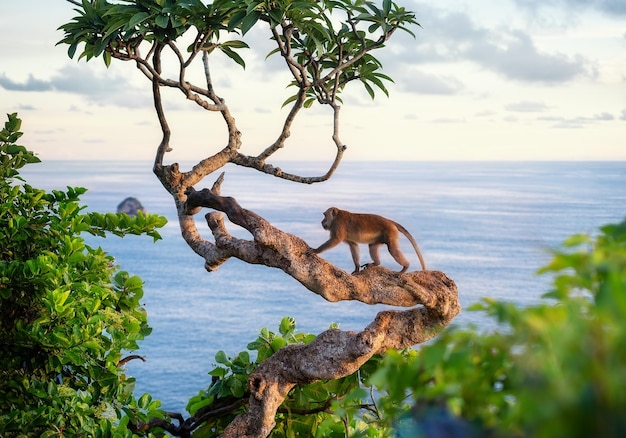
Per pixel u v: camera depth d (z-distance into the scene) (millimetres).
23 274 5082
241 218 4684
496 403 1293
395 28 5309
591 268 1227
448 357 1312
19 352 5148
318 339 4793
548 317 1157
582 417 955
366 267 4836
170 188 5238
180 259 78000
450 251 72250
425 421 1250
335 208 5105
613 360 987
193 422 5688
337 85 5465
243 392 5648
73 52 5055
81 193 5949
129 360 5730
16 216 5613
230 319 58906
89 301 5094
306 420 5641
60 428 4738
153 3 4883
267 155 5379
